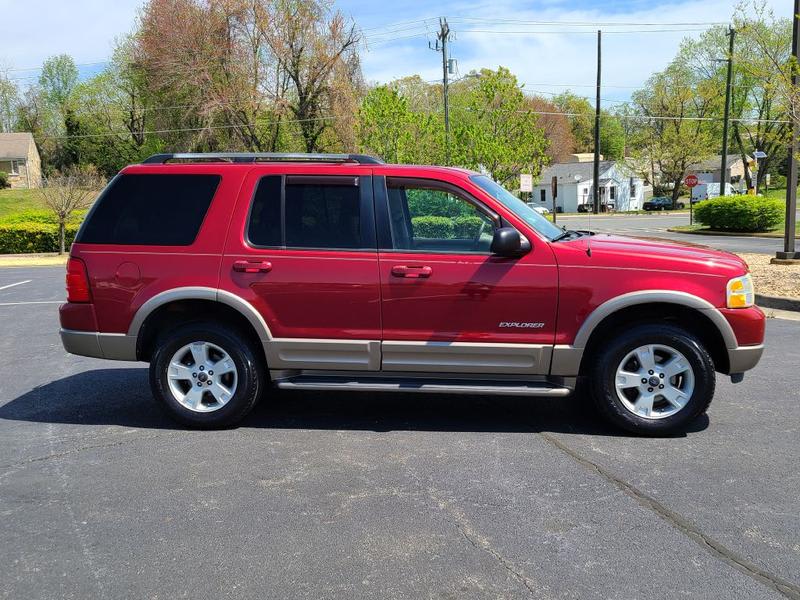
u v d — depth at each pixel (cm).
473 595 303
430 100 6281
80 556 341
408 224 515
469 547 345
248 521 376
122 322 523
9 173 6297
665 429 501
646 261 492
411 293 500
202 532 364
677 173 6272
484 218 509
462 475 438
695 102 5925
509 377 508
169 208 525
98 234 528
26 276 1894
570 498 402
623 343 496
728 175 7188
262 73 3581
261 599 302
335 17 3534
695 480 427
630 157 7056
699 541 350
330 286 504
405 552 341
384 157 2355
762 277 1273
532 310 495
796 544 346
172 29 3484
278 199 518
